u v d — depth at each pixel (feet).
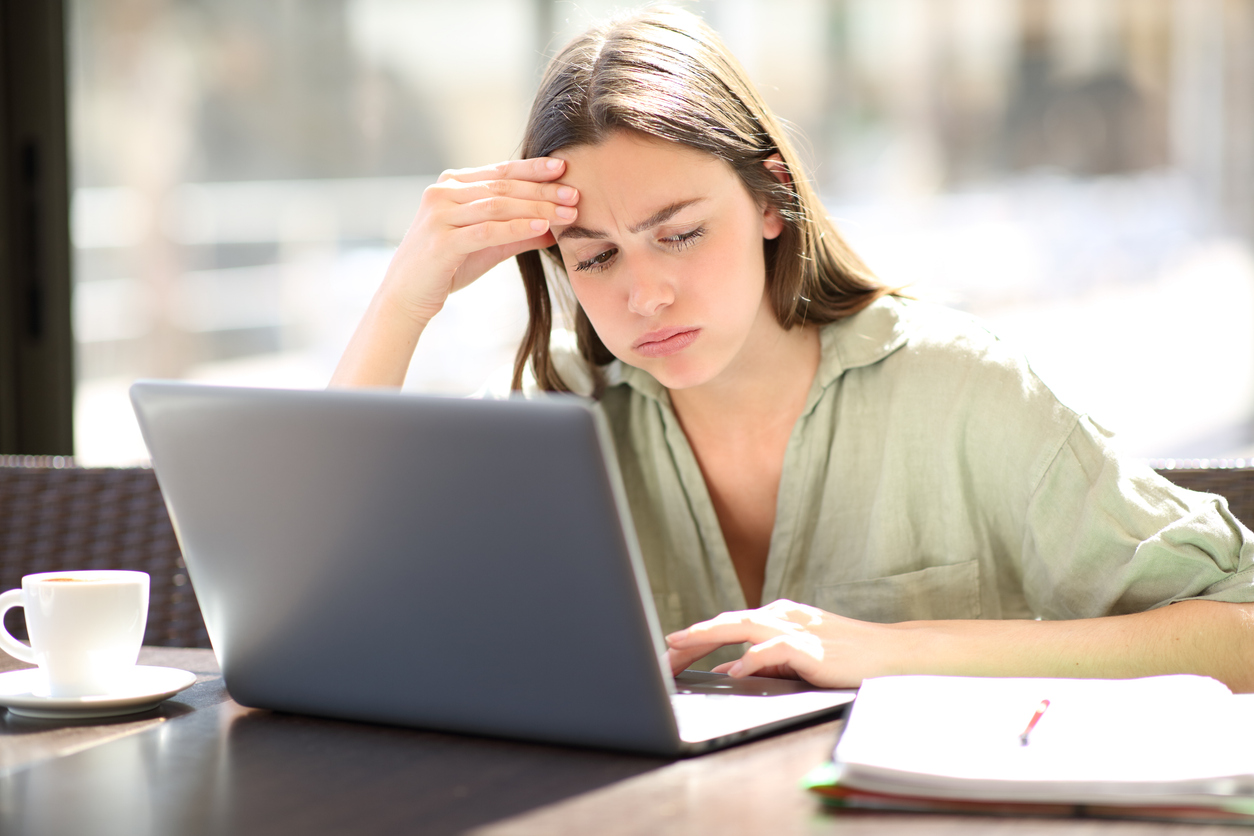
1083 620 3.29
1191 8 11.53
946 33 11.76
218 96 10.30
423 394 2.32
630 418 4.40
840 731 2.59
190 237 10.11
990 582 4.04
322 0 10.73
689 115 3.57
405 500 2.40
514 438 2.23
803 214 3.93
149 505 4.62
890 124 11.88
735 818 2.04
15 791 2.26
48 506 4.66
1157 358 11.93
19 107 6.50
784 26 11.64
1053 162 11.94
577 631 2.34
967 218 11.98
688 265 3.62
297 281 10.83
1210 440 11.44
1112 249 11.96
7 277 6.54
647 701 2.35
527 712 2.48
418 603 2.49
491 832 1.99
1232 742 2.21
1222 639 3.23
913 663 3.08
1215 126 11.65
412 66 10.98
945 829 1.97
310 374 11.02
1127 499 3.61
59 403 6.62
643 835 1.96
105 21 9.29
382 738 2.61
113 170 9.46
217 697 3.05
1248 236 11.71
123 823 2.07
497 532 2.33
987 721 2.38
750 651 3.05
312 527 2.54
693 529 4.31
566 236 3.77
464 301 9.09
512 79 11.00
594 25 3.95
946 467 3.97
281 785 2.28
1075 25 11.71
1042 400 3.85
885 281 4.38
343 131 10.90
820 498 4.16
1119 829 1.96
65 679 2.90
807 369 4.18
